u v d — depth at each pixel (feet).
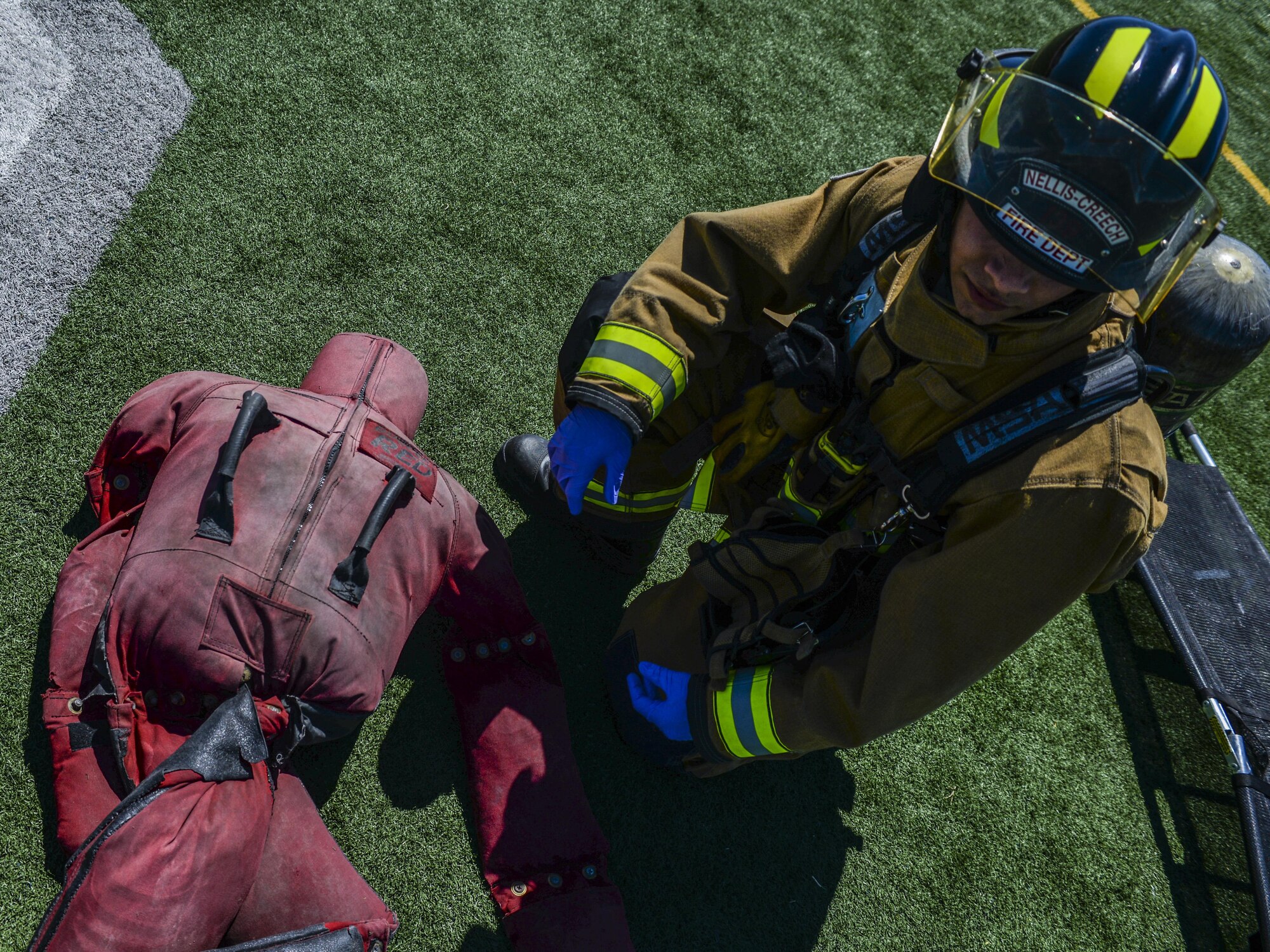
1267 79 13.74
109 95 7.10
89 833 4.44
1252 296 6.89
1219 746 7.16
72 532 5.72
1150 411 3.79
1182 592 7.63
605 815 5.98
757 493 5.27
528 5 9.03
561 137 8.45
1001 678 7.51
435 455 6.75
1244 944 6.91
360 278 7.15
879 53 10.71
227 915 4.15
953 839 6.74
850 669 4.22
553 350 7.50
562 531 6.83
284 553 4.50
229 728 4.26
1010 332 3.57
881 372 4.01
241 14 7.87
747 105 9.52
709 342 4.80
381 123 7.84
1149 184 3.11
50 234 6.47
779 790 6.46
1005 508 3.65
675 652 5.56
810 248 4.68
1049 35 12.14
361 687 4.73
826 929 6.17
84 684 4.64
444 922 5.34
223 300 6.72
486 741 5.59
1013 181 3.22
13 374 6.00
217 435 4.76
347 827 5.40
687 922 5.85
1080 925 6.75
